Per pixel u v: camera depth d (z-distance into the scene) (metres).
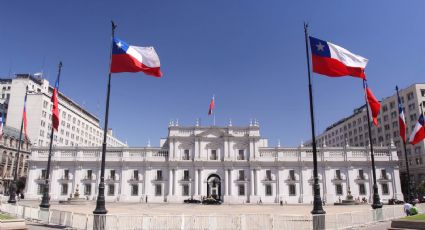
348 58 24.53
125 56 24.58
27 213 30.22
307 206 62.81
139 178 74.62
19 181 84.06
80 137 119.38
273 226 21.72
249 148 75.69
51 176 74.50
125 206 58.28
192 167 75.19
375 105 33.28
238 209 52.31
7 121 95.38
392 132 94.62
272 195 73.62
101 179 22.25
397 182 73.19
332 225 23.16
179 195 73.62
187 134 77.06
